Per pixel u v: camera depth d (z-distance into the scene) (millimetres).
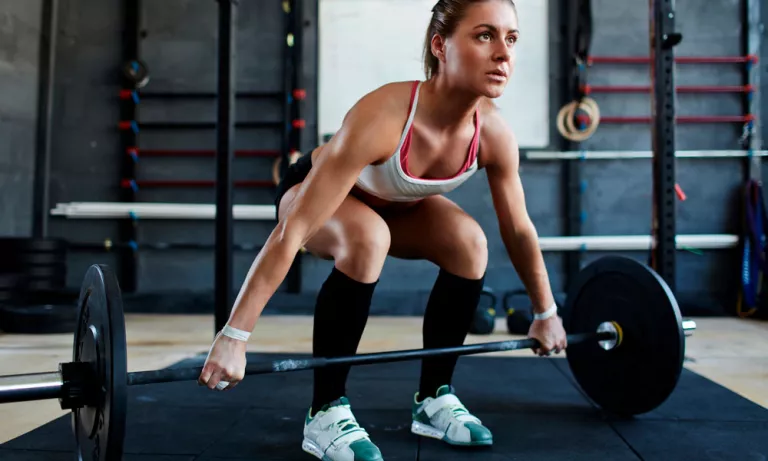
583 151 3959
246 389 1824
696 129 3973
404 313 3896
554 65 3998
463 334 1349
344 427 1158
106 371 871
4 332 3033
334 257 1201
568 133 3904
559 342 1365
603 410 1573
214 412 1565
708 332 3117
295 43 4035
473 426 1267
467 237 1272
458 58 1024
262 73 4113
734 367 2172
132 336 2959
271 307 3934
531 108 3998
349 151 1035
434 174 1183
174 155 4121
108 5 4188
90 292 980
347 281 1151
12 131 3791
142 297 4023
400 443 1309
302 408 1607
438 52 1094
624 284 1434
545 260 3971
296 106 4035
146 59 4164
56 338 2850
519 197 1296
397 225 1346
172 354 2443
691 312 3824
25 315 2957
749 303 3691
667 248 2426
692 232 3945
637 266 1395
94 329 933
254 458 1211
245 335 988
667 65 2438
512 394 1766
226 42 2416
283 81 4098
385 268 3977
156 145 4148
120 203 4137
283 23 4098
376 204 1308
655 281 1349
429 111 1111
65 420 1486
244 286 1005
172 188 4133
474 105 1118
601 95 3988
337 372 1195
